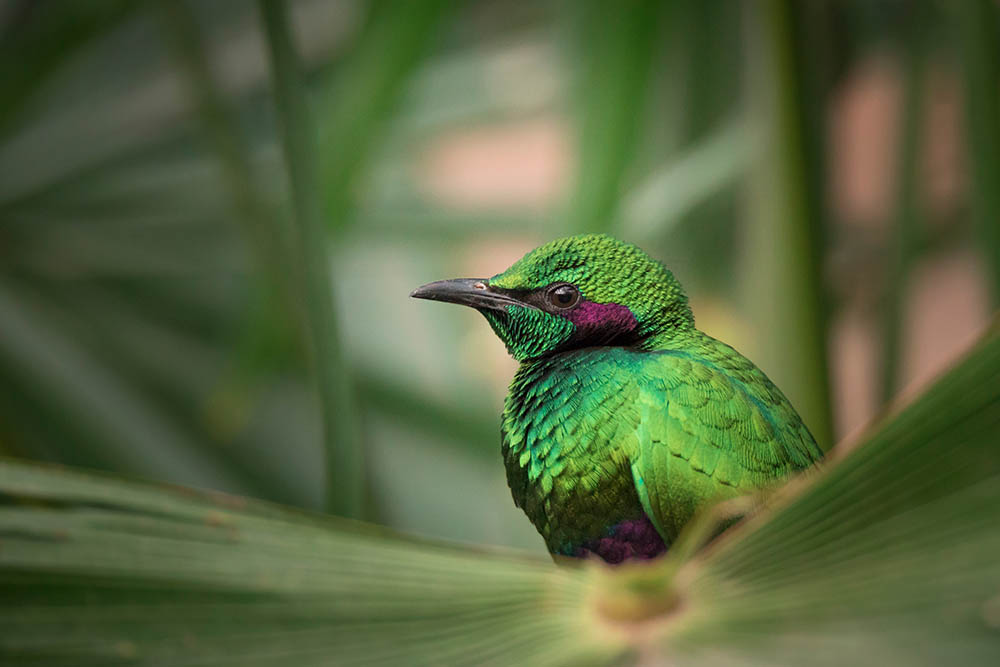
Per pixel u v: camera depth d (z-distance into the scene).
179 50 1.76
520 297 1.74
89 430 1.86
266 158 1.85
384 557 1.63
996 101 1.74
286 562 1.64
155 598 1.64
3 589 1.63
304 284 1.69
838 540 1.48
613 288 1.73
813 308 1.74
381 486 1.80
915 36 1.79
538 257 1.74
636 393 1.71
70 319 1.87
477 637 1.55
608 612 1.48
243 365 1.79
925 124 1.79
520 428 1.72
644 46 1.77
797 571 1.47
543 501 1.72
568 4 1.81
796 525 1.49
